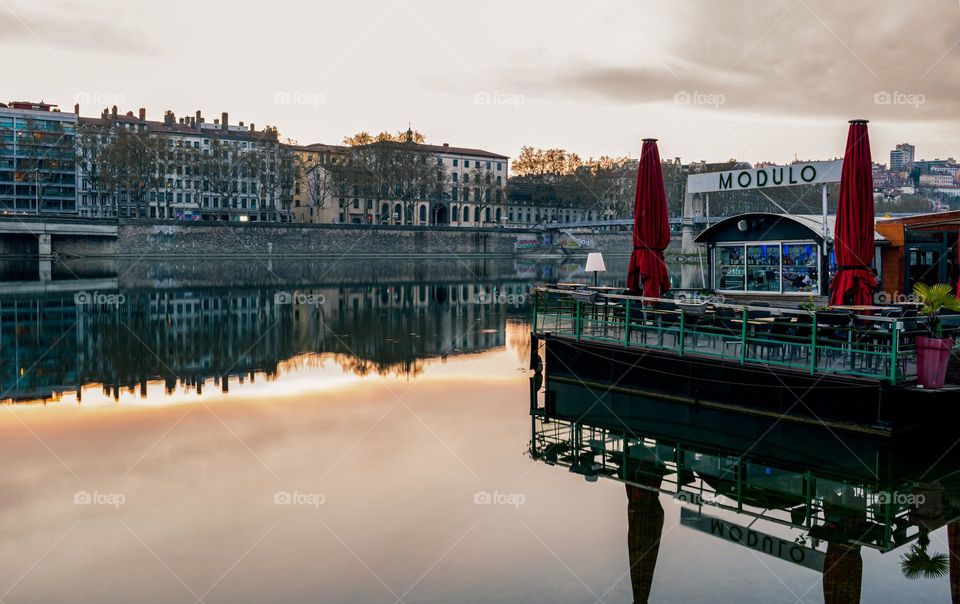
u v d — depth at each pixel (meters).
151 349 34.12
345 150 163.25
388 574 11.43
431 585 11.05
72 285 68.81
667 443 18.98
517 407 22.84
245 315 47.53
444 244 146.25
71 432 19.77
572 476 16.27
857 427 17.03
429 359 31.70
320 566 11.70
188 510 14.16
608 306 23.83
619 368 22.14
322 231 133.25
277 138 160.38
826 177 23.48
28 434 19.59
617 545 12.57
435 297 61.34
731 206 121.06
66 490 15.24
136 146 132.88
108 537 12.85
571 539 12.81
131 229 116.38
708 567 11.71
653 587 10.98
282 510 14.12
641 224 24.25
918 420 17.12
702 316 20.33
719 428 19.56
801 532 13.19
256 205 172.25
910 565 11.83
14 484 15.65
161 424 20.62
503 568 11.62
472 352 33.59
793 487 15.61
